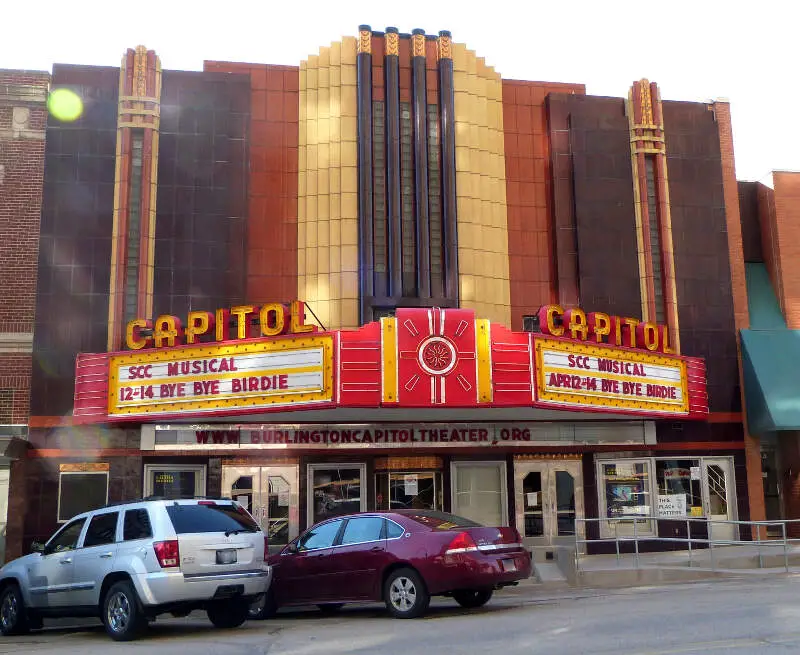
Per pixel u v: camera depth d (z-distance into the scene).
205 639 11.45
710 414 25.14
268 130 24.83
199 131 24.06
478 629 10.77
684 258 25.92
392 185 24.12
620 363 21.95
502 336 19.84
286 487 22.97
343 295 23.61
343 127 24.58
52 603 12.91
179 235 23.42
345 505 23.25
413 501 23.55
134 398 20.80
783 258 26.77
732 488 24.91
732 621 10.30
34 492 21.75
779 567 19.27
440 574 12.55
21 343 22.44
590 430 24.38
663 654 8.44
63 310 22.62
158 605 11.59
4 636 13.54
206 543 12.13
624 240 25.50
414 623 11.92
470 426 23.69
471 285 24.11
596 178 25.69
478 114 25.45
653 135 26.20
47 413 22.11
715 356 25.53
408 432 23.38
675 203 26.17
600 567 19.08
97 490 22.12
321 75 25.09
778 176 27.22
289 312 20.12
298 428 23.02
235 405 19.91
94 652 10.27
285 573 14.05
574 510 24.14
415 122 24.66
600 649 8.88
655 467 24.66
